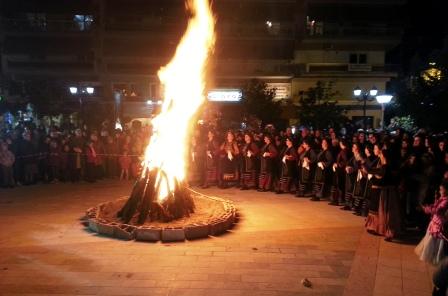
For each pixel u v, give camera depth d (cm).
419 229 922
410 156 984
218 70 3588
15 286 600
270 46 3681
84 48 3631
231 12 3622
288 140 1338
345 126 2658
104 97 3547
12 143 1467
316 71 3653
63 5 3588
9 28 3575
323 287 606
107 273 650
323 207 1142
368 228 888
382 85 3619
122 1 3634
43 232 878
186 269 669
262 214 1054
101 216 945
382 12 3641
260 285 610
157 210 905
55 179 1557
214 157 1430
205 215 962
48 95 3088
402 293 591
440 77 2042
